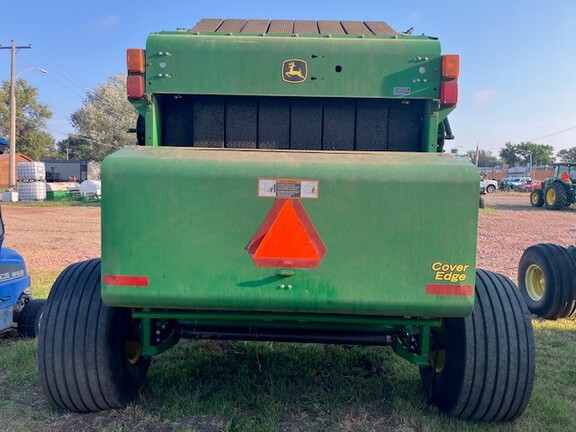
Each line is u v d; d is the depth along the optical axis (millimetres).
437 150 3574
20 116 71312
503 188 53750
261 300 2805
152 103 3336
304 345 5094
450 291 2785
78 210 25188
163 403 3760
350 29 4047
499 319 3348
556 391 4156
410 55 3279
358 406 3787
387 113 3561
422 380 4070
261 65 3295
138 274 2812
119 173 2768
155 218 2779
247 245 2781
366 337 3492
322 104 3559
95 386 3426
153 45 3285
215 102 3553
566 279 6434
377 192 2744
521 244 13539
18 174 31516
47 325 3414
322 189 2748
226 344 5133
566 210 26375
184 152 2947
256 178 2748
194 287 2809
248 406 3768
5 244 13523
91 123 53219
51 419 3547
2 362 4672
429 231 2756
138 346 3910
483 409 3373
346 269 2781
